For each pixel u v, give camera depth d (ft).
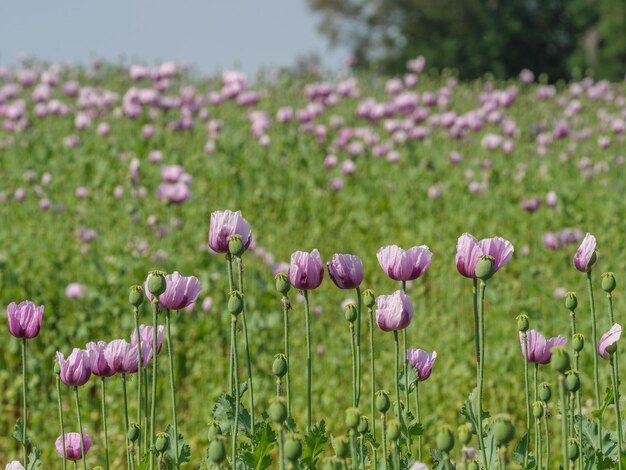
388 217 57.88
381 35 250.37
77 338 37.86
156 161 61.52
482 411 17.12
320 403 33.78
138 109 69.62
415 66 92.38
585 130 72.84
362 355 37.83
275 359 15.99
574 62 222.07
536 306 40.22
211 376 35.60
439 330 39.24
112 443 31.76
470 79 232.94
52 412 34.19
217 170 61.46
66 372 16.46
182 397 35.35
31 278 43.75
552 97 93.45
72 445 17.67
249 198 56.75
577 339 16.79
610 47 213.25
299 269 16.03
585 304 40.47
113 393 35.01
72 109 80.28
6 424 33.50
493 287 43.47
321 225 54.90
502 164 66.64
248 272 42.39
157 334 17.12
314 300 40.91
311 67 93.35
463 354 36.65
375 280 43.68
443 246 49.90
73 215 54.08
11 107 71.10
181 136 72.43
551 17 229.86
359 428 15.17
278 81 90.33
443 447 13.93
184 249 45.60
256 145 68.85
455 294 41.50
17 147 70.03
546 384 16.40
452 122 68.54
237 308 15.94
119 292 40.65
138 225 51.60
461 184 61.72
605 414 28.91
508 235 52.54
